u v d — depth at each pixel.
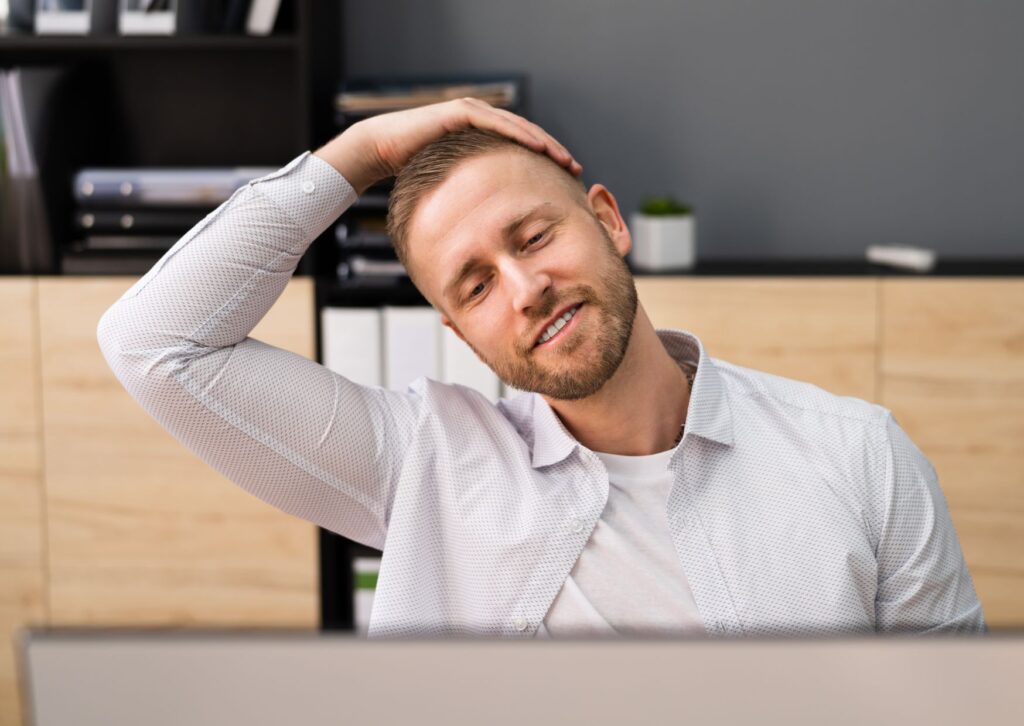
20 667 0.58
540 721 0.57
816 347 2.49
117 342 1.15
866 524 1.11
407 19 2.86
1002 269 2.61
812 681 0.56
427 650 0.57
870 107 2.81
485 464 1.16
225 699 0.57
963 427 2.49
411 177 1.11
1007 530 2.51
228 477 1.20
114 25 2.60
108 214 2.60
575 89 2.85
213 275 1.16
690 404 1.11
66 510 2.63
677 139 2.85
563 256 1.06
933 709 0.56
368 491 1.18
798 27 2.80
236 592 2.63
